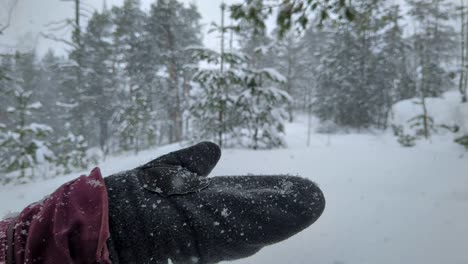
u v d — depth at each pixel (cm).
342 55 2352
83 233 43
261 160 452
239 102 712
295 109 3397
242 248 52
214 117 719
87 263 43
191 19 2228
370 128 2275
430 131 1360
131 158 700
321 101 2506
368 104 2258
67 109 1814
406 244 196
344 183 339
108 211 49
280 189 59
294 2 329
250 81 703
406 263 174
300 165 425
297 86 3519
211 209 51
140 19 2130
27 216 49
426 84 1842
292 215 53
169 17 1956
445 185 322
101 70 1872
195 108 730
